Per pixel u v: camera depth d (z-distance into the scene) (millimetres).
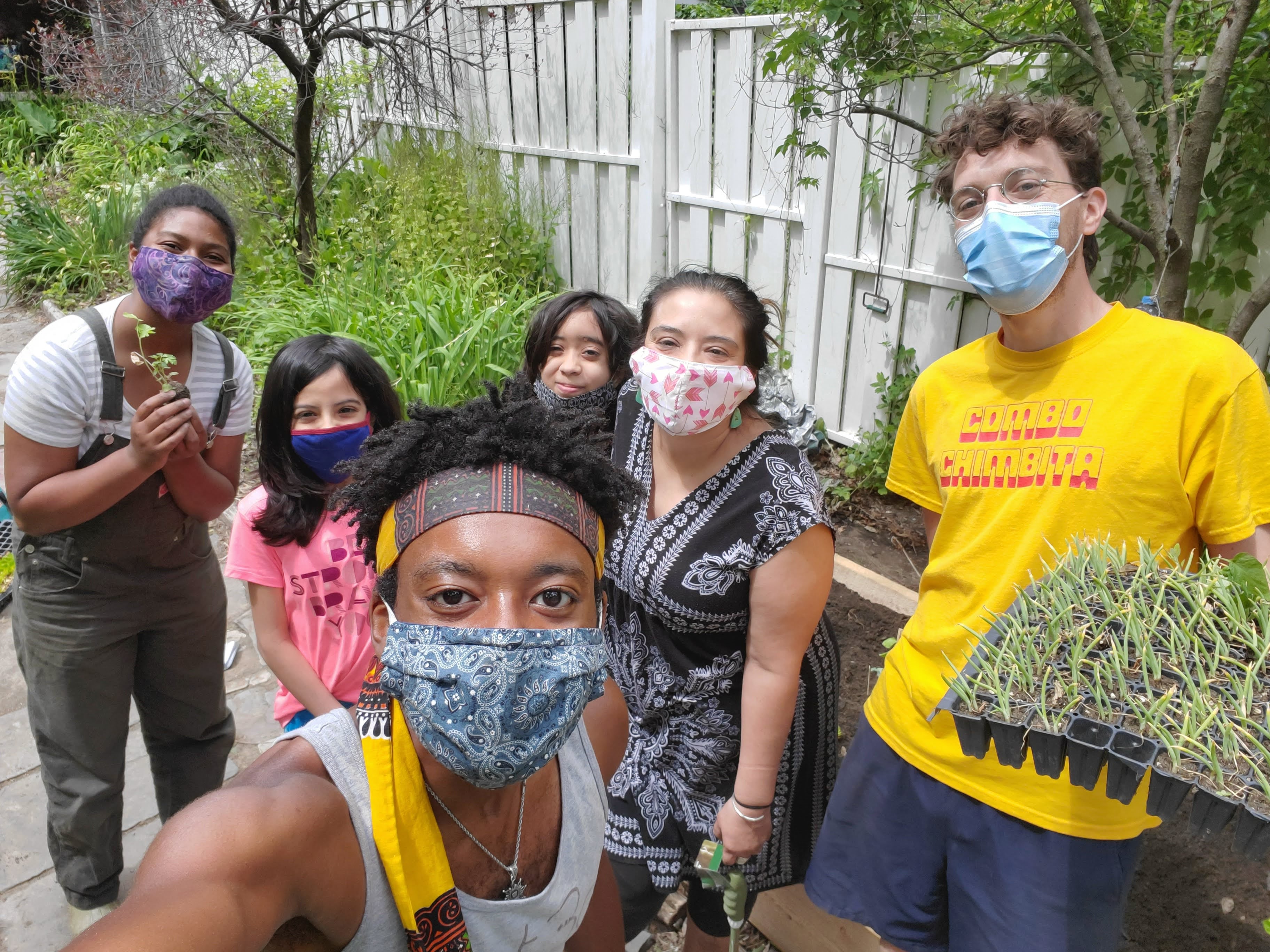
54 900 2502
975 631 1642
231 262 2166
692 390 1613
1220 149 3156
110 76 7508
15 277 7746
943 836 1743
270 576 2029
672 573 1693
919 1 3201
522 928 1010
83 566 2021
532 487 885
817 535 1663
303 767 875
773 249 4902
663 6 5027
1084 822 1561
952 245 4004
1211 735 1049
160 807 2525
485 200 6523
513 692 828
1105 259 3547
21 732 3178
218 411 2207
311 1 6770
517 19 6223
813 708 1905
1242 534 1490
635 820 1950
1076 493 1588
